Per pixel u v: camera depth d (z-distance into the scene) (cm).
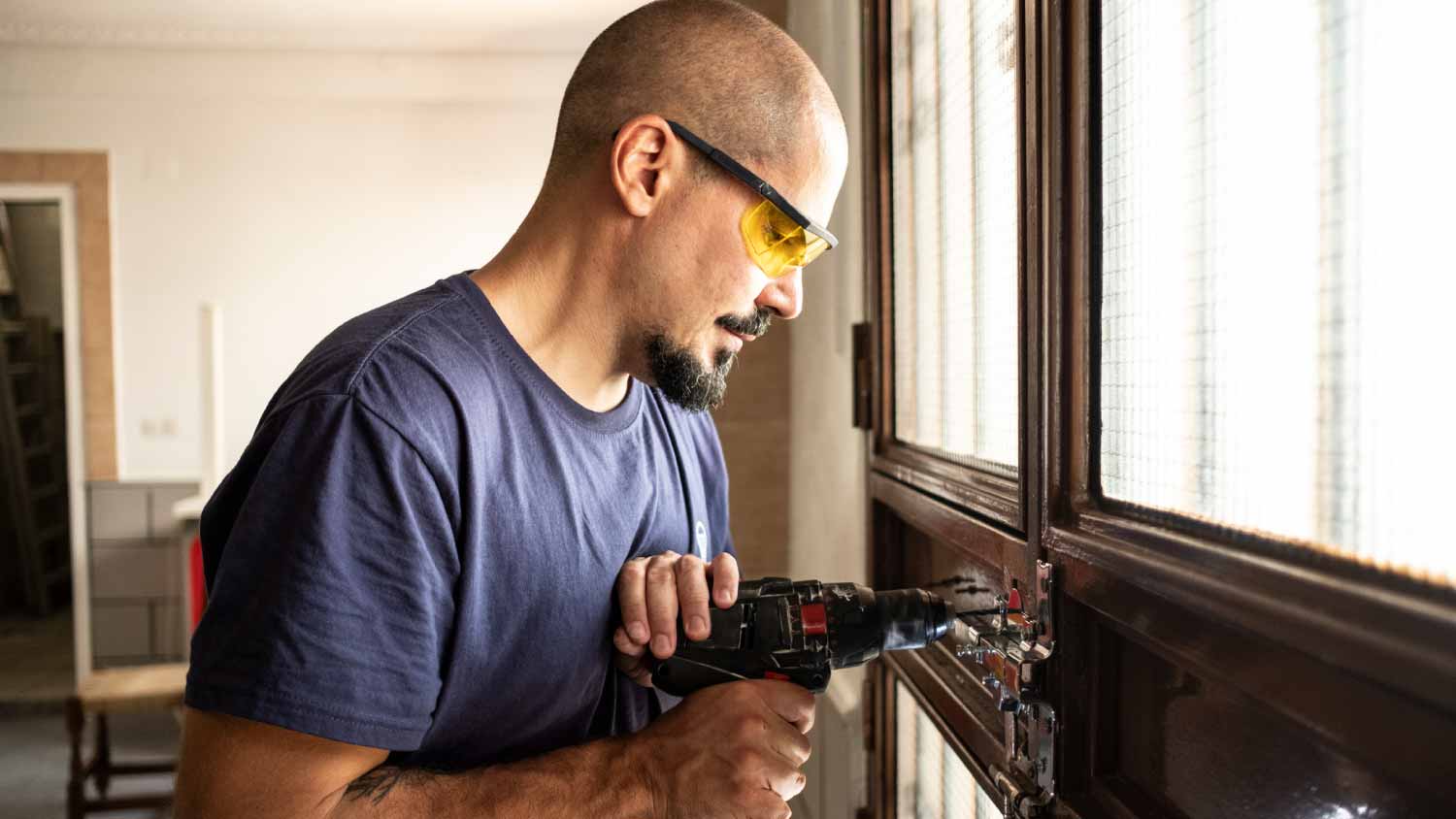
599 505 89
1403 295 47
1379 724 48
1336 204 52
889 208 150
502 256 90
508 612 82
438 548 75
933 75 126
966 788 115
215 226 442
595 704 92
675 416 106
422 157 445
